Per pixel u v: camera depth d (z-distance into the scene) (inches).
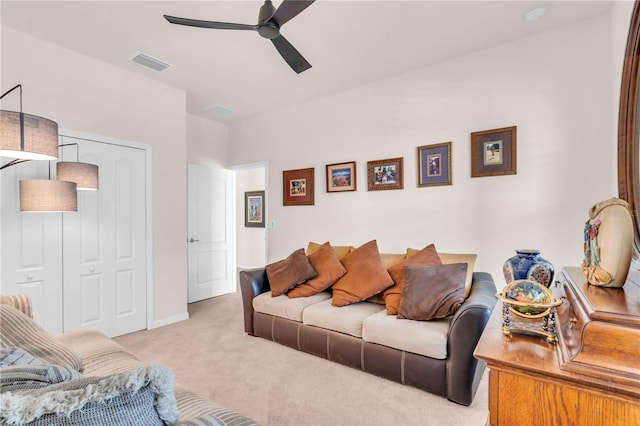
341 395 83.0
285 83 148.6
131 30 105.3
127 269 131.7
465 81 124.3
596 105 100.7
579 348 35.2
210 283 191.6
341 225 159.0
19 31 105.5
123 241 130.7
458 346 78.0
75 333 75.4
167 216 146.0
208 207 192.2
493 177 118.5
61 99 114.5
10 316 57.1
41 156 74.3
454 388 78.4
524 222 112.5
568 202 105.3
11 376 27.6
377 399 81.1
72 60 117.4
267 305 119.1
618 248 42.6
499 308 67.2
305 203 171.6
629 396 31.4
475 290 91.7
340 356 99.1
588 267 46.7
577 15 100.1
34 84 108.6
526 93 112.3
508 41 114.9
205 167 191.2
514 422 38.4
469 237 123.3
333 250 127.4
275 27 78.8
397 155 141.3
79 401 21.9
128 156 133.0
